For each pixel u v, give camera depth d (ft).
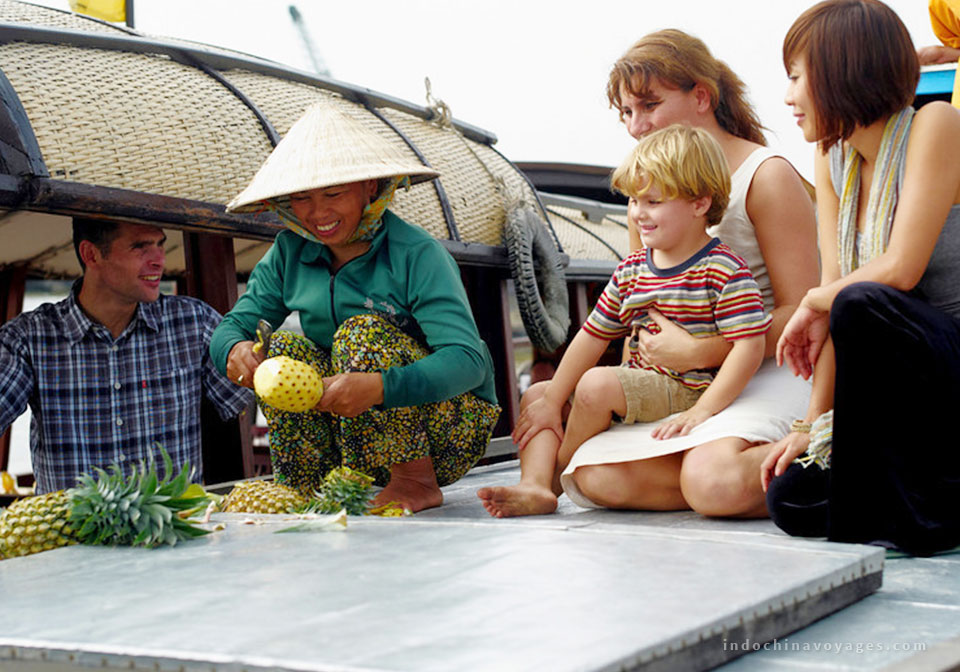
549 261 15.26
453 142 15.40
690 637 3.68
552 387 9.03
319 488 8.98
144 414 10.80
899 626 4.49
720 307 8.15
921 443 6.06
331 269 9.17
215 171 10.97
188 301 11.24
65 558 5.75
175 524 6.17
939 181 6.38
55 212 9.45
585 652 3.39
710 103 9.22
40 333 10.58
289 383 7.60
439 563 4.92
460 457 9.27
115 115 10.25
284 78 13.57
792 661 3.98
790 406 8.08
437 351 8.43
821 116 6.65
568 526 5.80
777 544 5.19
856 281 6.48
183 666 3.56
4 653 3.97
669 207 8.17
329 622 3.88
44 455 10.68
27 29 10.20
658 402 8.48
